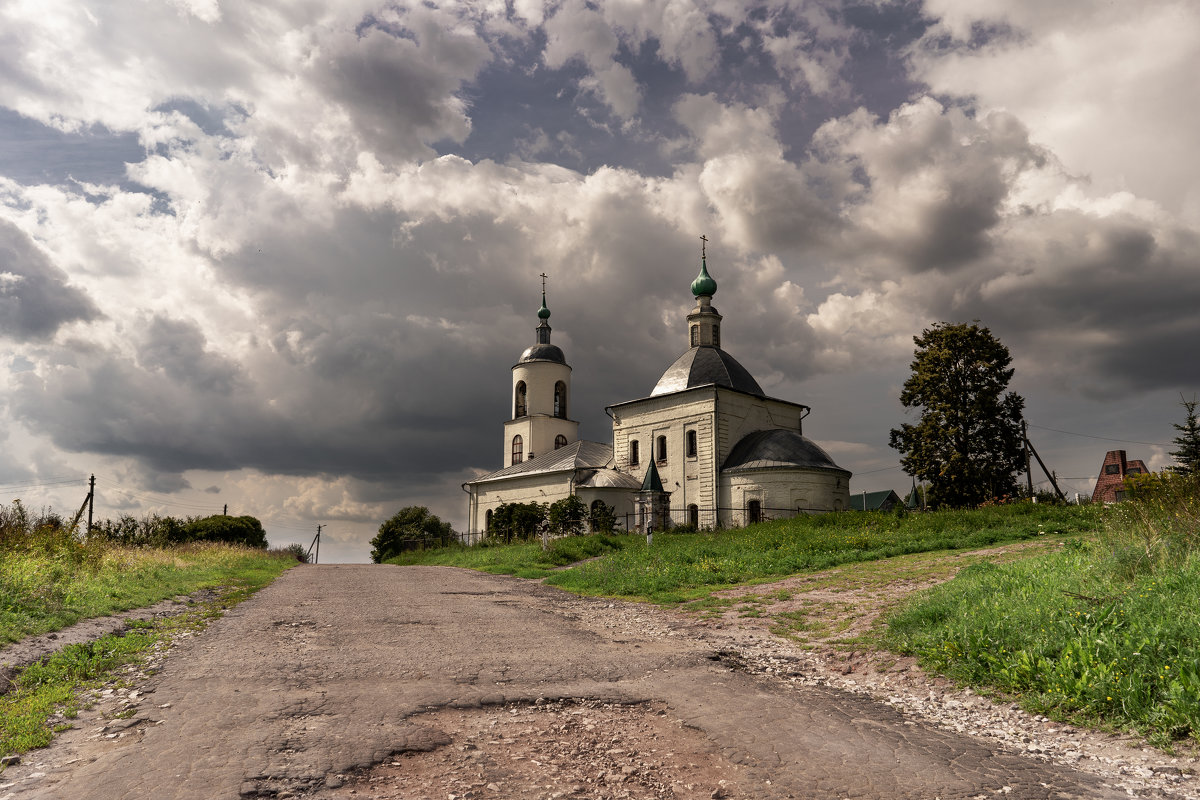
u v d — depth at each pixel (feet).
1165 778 16.11
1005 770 16.53
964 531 69.21
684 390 140.46
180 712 19.84
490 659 27.30
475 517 178.50
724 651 29.94
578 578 58.75
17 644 28.55
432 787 15.02
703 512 135.23
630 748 17.70
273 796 14.37
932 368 122.93
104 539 67.56
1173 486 37.17
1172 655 20.89
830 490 127.95
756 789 15.25
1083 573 31.14
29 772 15.51
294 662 26.37
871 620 34.32
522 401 193.47
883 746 18.04
